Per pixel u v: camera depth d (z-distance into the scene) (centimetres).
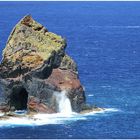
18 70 12638
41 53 12725
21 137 10812
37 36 13050
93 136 11019
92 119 12250
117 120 12250
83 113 12669
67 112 12544
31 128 11406
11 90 12656
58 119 12100
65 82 12731
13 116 12019
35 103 12406
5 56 12781
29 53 12706
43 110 12375
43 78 12588
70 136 10981
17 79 12588
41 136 10906
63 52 13050
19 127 11438
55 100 12500
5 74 12706
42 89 12462
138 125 11919
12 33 13100
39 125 11619
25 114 12244
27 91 12512
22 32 13012
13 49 12825
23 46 12812
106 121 12144
